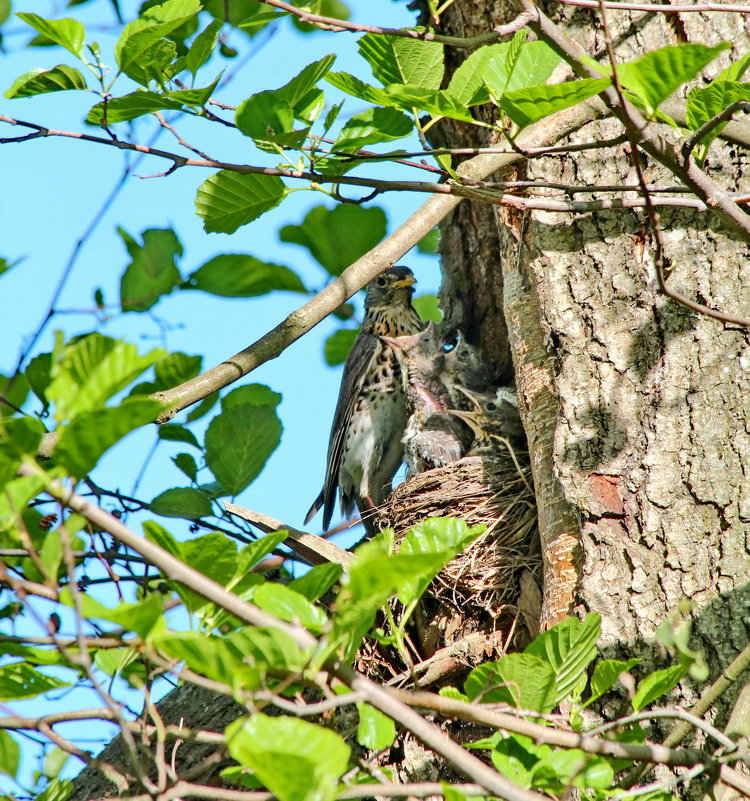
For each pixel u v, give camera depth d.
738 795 6.14
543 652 5.50
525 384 8.91
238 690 4.20
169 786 5.05
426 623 9.34
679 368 7.75
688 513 7.30
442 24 10.75
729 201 6.04
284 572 10.47
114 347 4.23
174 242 9.84
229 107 7.02
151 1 8.66
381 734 4.92
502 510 9.95
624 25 8.69
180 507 9.69
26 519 5.62
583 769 4.95
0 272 8.61
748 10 6.33
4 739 7.19
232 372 8.93
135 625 4.27
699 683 6.77
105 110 6.05
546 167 8.70
